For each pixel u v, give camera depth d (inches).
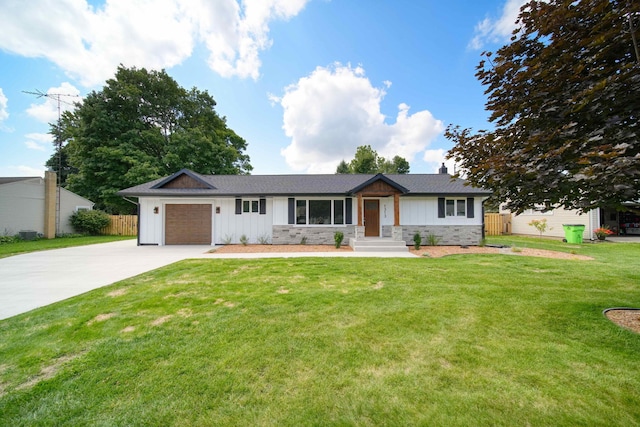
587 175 110.2
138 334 135.5
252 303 179.0
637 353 112.1
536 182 132.7
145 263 335.0
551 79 138.1
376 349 119.3
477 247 494.6
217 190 534.6
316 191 521.0
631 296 189.0
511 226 797.9
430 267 293.7
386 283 228.4
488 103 169.8
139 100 912.3
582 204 136.5
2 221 620.1
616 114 120.5
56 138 1117.1
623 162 104.2
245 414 82.0
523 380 95.1
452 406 83.2
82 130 861.2
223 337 131.6
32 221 673.6
